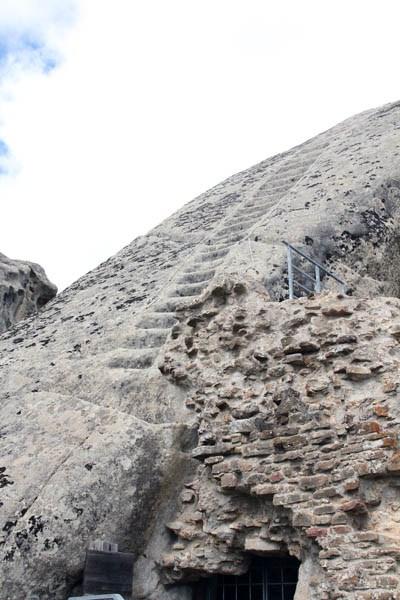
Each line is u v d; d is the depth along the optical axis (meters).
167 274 13.63
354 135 20.78
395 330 6.96
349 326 7.17
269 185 18.70
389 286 13.73
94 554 6.84
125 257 16.95
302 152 21.73
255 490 6.90
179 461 7.80
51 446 7.69
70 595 6.75
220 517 7.22
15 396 9.33
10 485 7.19
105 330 11.52
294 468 6.74
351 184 15.62
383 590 5.61
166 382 8.90
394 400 6.41
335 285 12.38
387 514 6.04
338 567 5.95
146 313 11.52
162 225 19.00
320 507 6.32
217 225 16.55
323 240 13.36
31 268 19.48
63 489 7.11
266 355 7.59
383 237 14.23
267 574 7.10
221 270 12.15
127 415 8.07
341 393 6.81
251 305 8.25
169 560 7.33
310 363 7.21
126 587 6.96
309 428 6.78
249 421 7.34
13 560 6.56
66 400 8.55
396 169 16.08
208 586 7.46
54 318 13.57
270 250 12.58
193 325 8.93
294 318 7.59
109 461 7.44
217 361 8.28
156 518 7.56
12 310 18.16
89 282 15.79
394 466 6.04
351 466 6.30
